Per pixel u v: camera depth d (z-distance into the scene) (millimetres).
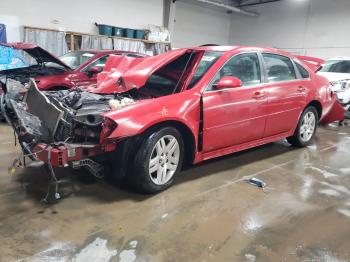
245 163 3902
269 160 4062
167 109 2850
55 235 2234
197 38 16656
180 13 15484
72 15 10672
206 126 3146
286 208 2779
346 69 8031
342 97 7078
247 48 3666
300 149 4625
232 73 3438
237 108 3381
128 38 11375
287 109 4047
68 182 3121
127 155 2775
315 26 14750
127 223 2432
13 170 2879
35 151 2631
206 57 3430
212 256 2096
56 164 2494
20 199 2738
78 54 6605
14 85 3748
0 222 2373
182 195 2943
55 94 3408
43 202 2701
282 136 4207
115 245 2154
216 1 16469
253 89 3555
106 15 11523
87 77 5844
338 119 5648
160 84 3498
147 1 12594
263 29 16891
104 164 2879
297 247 2230
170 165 3004
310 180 3445
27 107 3133
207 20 16906
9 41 9398
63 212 2557
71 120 2736
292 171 3697
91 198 2812
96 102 3111
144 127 2662
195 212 2643
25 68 6008
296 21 15477
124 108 2691
